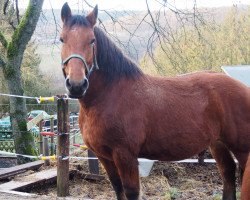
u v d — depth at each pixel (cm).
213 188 562
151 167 593
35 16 809
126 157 345
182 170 630
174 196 518
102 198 508
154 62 807
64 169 491
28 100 1766
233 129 391
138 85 358
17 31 814
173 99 368
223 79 397
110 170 375
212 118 384
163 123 361
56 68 1788
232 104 389
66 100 482
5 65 822
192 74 402
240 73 699
